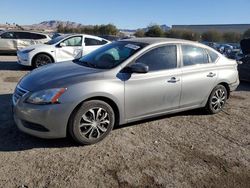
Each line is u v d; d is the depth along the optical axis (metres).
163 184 3.88
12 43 18.41
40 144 4.71
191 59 6.03
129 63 5.16
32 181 3.76
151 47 5.46
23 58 12.15
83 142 4.70
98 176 3.95
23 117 4.50
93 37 13.35
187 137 5.38
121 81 4.95
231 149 5.02
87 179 3.87
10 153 4.39
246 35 54.41
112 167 4.20
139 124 5.80
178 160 4.52
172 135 5.42
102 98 4.83
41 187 3.65
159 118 6.21
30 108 4.41
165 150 4.81
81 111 4.58
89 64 5.47
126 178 3.95
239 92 9.56
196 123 6.11
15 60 15.72
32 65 12.21
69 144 4.77
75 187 3.69
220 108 6.79
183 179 4.03
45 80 4.69
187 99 5.96
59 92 4.45
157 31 57.25
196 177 4.10
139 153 4.65
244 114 6.96
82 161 4.30
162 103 5.55
